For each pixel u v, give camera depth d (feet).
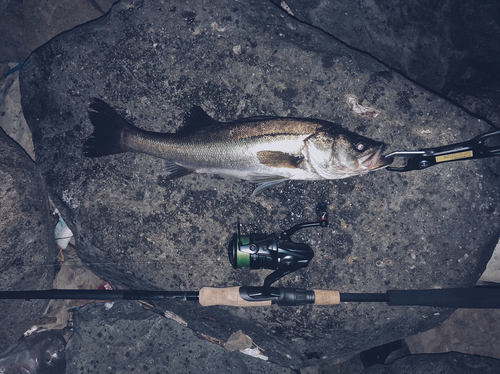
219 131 1.82
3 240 1.99
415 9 2.20
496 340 2.19
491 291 1.76
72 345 2.08
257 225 2.01
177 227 2.01
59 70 2.05
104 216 2.03
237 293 1.76
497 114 2.22
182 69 2.03
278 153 1.80
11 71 2.62
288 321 1.98
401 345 2.33
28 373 2.20
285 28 2.02
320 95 1.99
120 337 2.08
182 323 2.24
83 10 2.55
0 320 2.08
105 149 1.94
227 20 2.01
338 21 2.21
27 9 2.53
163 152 1.89
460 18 2.32
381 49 2.23
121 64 2.04
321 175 1.86
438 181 1.96
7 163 2.06
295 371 2.20
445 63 2.25
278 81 2.00
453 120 1.97
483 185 1.94
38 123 2.09
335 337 2.01
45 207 2.17
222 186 2.01
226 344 2.13
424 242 1.96
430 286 1.96
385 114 1.98
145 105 2.05
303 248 1.76
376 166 1.82
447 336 2.25
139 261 2.01
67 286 2.41
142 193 2.03
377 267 1.97
